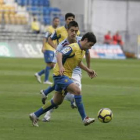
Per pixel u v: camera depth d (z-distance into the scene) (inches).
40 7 3681.1
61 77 814.5
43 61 2672.2
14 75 1840.6
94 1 3730.3
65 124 869.8
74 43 813.2
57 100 831.1
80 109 809.5
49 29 1567.4
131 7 3850.9
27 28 3503.9
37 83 1598.2
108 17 3782.0
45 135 762.2
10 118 919.7
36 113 837.8
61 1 3804.1
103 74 2006.6
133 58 3457.2
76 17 3627.0
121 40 3472.0
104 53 3331.7
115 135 773.9
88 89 1451.8
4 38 3270.2
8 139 724.0
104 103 1157.1
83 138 744.3
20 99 1194.0
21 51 3083.2
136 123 892.0
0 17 3484.3
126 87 1530.5
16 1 3673.7
